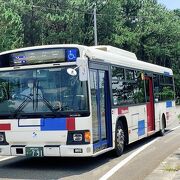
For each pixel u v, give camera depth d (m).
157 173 10.48
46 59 11.55
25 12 46.09
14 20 32.62
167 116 20.95
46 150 11.19
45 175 10.91
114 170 11.40
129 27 57.59
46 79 11.47
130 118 14.81
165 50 60.41
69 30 48.47
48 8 47.56
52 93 11.35
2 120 11.63
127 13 58.78
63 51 11.44
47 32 48.28
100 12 52.25
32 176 10.80
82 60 10.94
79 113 11.08
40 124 11.27
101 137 12.17
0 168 12.07
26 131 11.39
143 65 17.19
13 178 10.58
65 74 11.34
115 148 13.37
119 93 13.84
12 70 11.80
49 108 11.27
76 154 11.02
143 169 11.47
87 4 49.84
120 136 13.74
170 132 21.62
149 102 17.80
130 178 10.31
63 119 11.12
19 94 11.62
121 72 14.27
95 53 12.14
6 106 11.66
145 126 16.81
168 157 13.00
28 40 47.50
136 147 15.88
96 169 11.63
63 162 12.89
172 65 66.12
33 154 11.29
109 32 53.00
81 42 49.75
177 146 16.02
